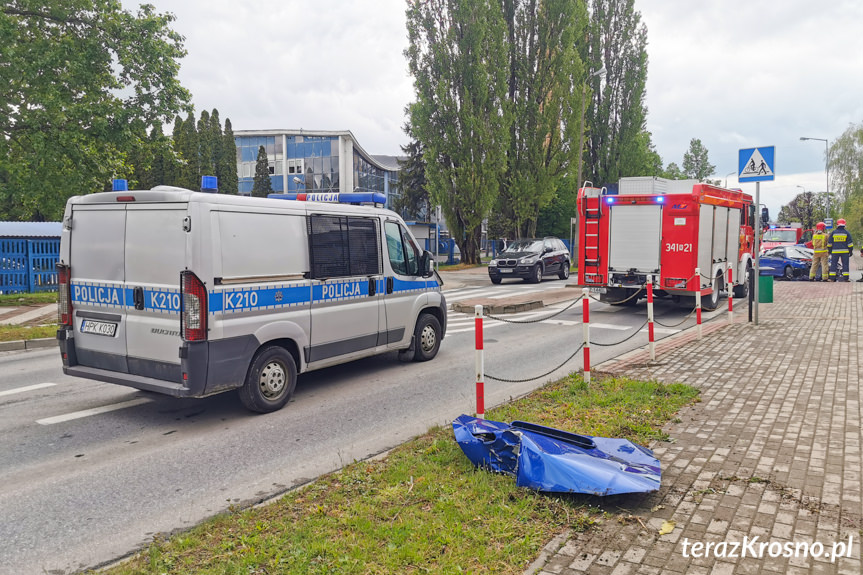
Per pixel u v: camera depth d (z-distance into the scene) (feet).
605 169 137.08
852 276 85.30
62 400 23.90
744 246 55.36
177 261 19.43
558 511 12.81
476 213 113.80
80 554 12.09
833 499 13.10
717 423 18.63
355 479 15.01
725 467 15.01
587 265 48.08
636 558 10.93
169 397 24.30
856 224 212.84
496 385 25.96
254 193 182.50
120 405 23.15
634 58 134.82
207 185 20.86
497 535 11.77
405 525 12.18
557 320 45.75
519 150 118.52
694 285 43.91
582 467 13.58
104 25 62.90
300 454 17.78
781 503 12.96
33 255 65.16
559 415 19.93
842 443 16.60
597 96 135.74
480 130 109.09
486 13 108.37
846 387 22.66
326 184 188.14
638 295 51.52
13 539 12.71
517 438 14.98
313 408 22.58
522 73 116.57
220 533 12.34
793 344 31.63
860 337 33.12
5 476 16.20
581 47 131.13
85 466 16.89
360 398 23.93
